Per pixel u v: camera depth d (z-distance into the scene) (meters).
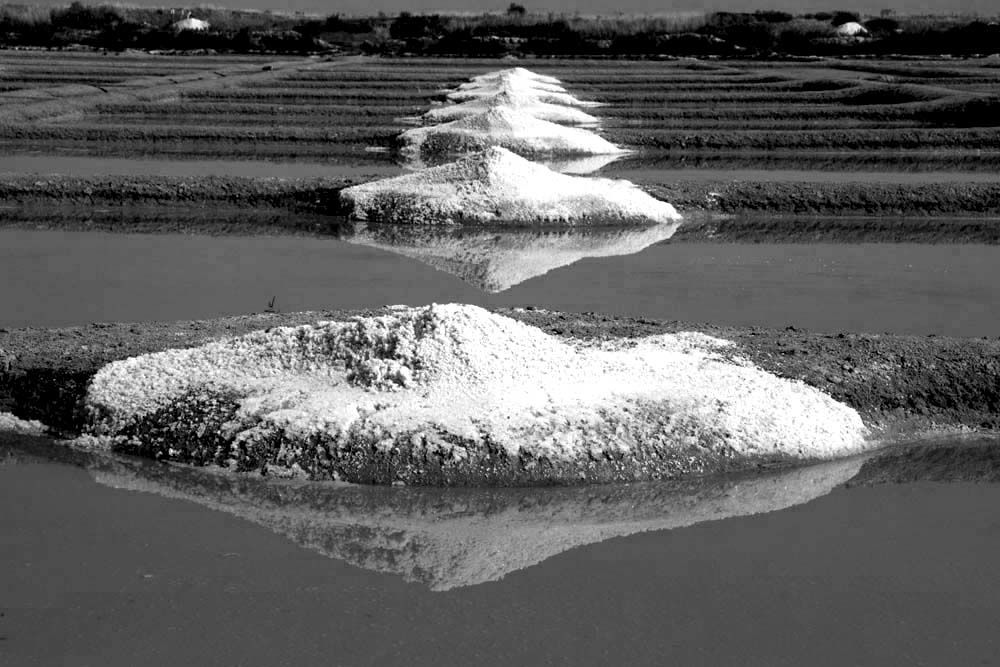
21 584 6.63
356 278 13.85
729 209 18.98
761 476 8.37
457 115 30.44
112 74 40.72
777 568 7.11
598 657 6.03
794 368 9.77
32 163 22.11
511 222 17.38
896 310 12.64
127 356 9.55
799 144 27.27
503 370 8.75
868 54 58.09
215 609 6.42
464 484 7.93
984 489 8.36
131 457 8.34
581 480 8.05
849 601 6.73
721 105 35.12
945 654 6.18
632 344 10.14
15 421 8.78
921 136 27.42
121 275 13.72
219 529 7.41
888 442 9.04
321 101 35.66
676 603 6.64
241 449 8.12
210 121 30.08
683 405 8.70
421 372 8.62
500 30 65.31
